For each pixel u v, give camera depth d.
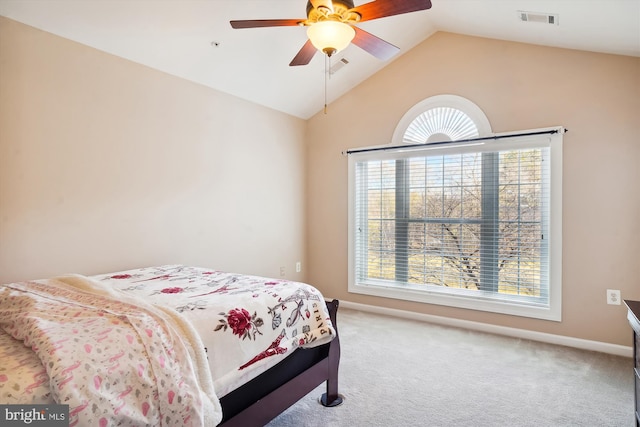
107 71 2.55
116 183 2.61
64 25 2.26
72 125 2.37
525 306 3.07
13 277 2.12
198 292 1.81
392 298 3.79
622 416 1.93
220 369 1.37
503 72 3.15
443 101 3.44
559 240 2.92
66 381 0.92
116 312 1.32
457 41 3.37
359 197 4.03
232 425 1.44
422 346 2.92
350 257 4.06
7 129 2.09
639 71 2.65
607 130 2.75
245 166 3.63
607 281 2.78
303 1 2.54
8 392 0.87
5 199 2.09
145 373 1.07
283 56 3.12
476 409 2.00
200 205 3.21
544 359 2.66
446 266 3.50
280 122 4.03
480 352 2.79
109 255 2.57
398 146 3.68
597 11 2.13
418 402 2.07
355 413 1.96
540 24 2.60
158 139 2.88
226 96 3.43
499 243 3.23
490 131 3.20
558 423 1.87
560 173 2.91
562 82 2.91
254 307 1.61
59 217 2.31
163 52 2.72
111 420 0.95
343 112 4.09
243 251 3.61
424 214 3.62
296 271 4.26
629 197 2.69
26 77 2.16
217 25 2.58
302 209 4.34
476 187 3.33
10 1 2.02
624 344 2.73
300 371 1.86
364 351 2.81
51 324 1.15
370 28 3.15
